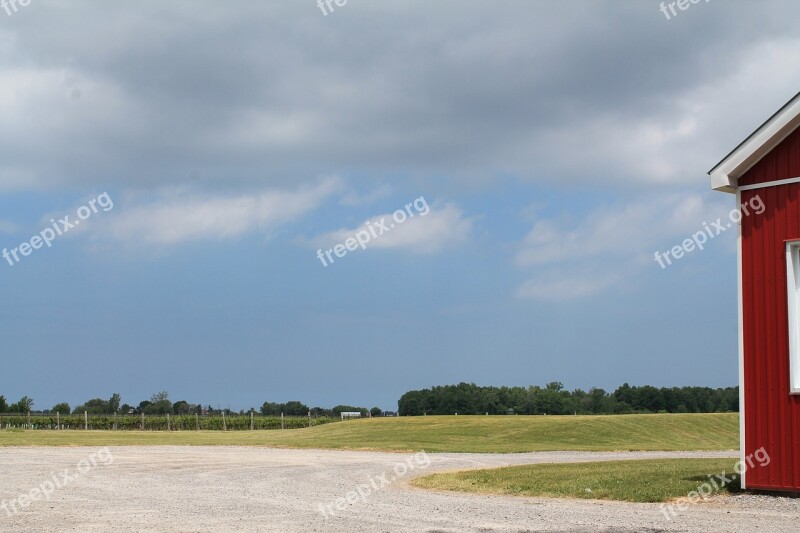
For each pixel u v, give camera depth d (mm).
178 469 24891
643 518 13547
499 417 55688
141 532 12328
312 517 13945
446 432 46375
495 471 22547
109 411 83000
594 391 106562
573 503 15734
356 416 81438
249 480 21297
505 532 12234
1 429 60625
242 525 13016
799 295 16516
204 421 70500
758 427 16625
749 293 17031
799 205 16516
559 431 44969
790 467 16094
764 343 16719
